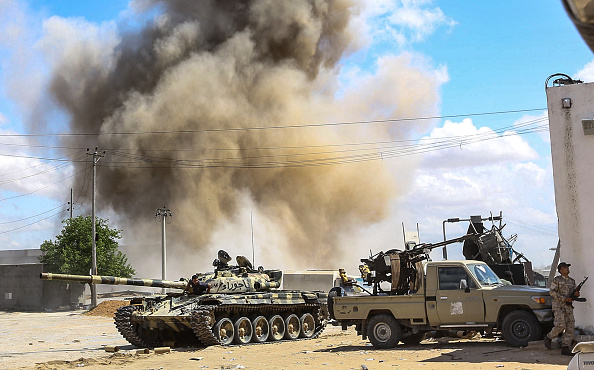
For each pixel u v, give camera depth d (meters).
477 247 14.97
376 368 9.67
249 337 16.38
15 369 11.95
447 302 12.20
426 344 13.07
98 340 19.48
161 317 15.84
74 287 40.47
